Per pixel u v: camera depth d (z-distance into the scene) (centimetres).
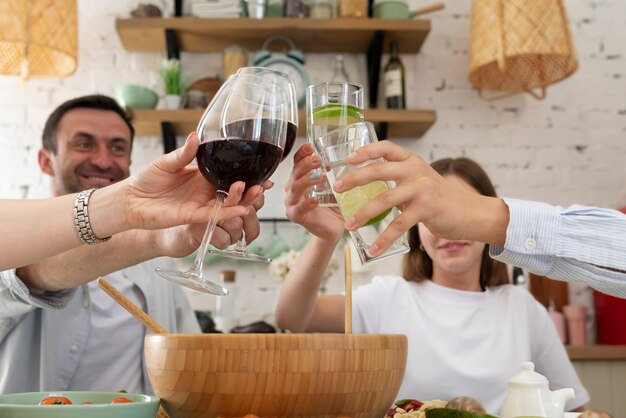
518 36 271
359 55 318
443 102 319
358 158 93
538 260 104
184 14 305
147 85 311
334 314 189
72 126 215
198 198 99
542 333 197
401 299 198
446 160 205
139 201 95
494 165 317
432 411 82
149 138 306
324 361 80
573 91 325
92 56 311
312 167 114
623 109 325
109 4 315
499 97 304
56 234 95
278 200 307
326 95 102
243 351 79
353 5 293
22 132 303
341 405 82
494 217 102
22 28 244
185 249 113
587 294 308
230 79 96
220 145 92
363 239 97
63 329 175
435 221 98
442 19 324
